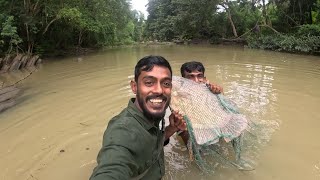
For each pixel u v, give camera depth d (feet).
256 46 22.06
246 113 5.87
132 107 2.71
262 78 9.30
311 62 13.52
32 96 7.65
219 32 27.94
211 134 3.88
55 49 19.20
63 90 8.21
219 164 4.02
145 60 2.64
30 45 16.92
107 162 2.18
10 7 15.02
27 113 6.23
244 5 27.35
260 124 5.31
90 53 20.38
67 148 4.56
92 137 4.91
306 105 6.42
